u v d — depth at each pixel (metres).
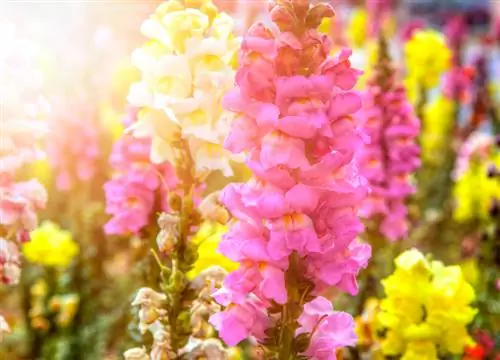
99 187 7.36
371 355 4.28
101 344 5.99
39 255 5.96
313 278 2.84
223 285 2.87
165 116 3.26
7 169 3.84
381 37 5.54
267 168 2.68
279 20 2.69
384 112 5.45
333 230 2.76
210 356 3.25
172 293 3.28
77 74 8.39
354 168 2.82
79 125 7.05
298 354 2.96
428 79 8.38
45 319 5.98
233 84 3.21
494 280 5.23
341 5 14.04
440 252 7.53
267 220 2.79
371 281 5.20
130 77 8.83
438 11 16.56
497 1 15.18
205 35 3.32
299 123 2.61
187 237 3.32
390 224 5.48
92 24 10.26
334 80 2.68
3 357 5.90
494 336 5.07
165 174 4.06
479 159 7.69
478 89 9.62
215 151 3.26
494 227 5.41
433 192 8.94
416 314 4.00
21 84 3.99
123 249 7.61
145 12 10.57
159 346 3.23
